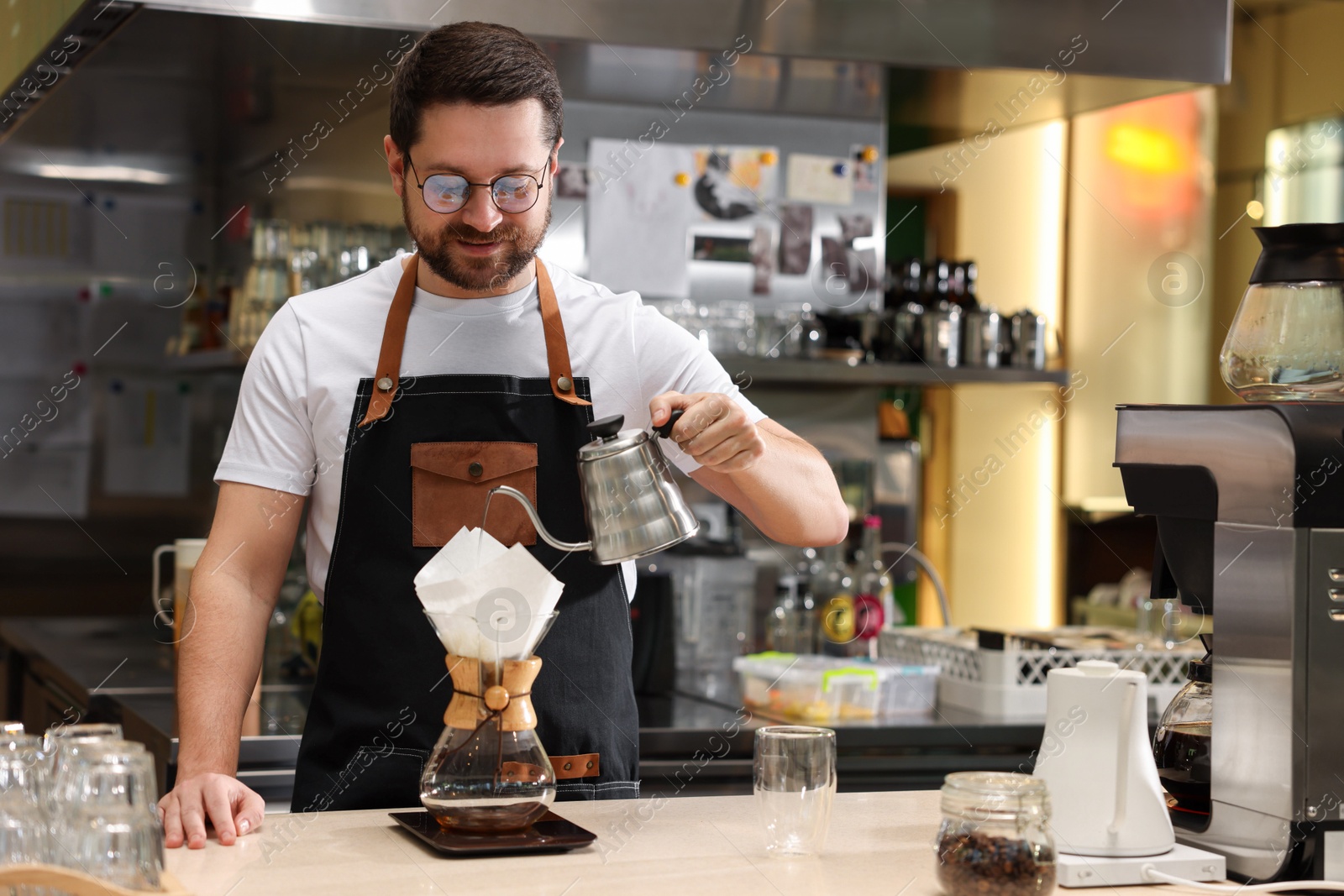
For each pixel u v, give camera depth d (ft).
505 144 5.38
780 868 4.35
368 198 11.82
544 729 5.78
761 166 11.56
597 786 5.82
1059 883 4.36
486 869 4.27
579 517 6.00
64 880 3.61
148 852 3.77
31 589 13.04
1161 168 15.78
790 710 9.08
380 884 4.09
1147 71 9.68
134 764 3.80
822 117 11.66
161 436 13.32
